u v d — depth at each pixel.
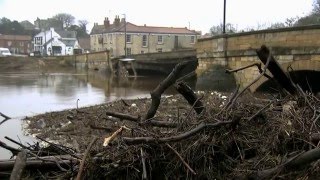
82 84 36.75
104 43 84.19
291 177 4.74
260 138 5.61
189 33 80.69
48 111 18.02
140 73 52.84
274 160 5.13
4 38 120.81
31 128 13.61
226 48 25.08
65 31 115.94
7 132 13.02
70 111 16.59
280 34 20.75
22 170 4.47
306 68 19.52
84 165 4.96
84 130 10.87
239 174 5.04
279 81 6.88
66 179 5.00
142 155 5.09
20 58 67.44
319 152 4.50
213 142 5.35
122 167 5.09
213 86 26.16
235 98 6.30
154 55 48.28
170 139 5.16
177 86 6.34
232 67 24.83
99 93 28.09
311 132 5.48
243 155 5.41
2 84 35.81
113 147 5.26
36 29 136.62
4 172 5.12
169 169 5.23
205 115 5.90
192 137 5.41
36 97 25.11
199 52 28.23
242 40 23.61
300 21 46.44
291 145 5.46
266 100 7.13
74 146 7.57
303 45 19.59
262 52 6.66
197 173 5.18
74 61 69.69
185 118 6.04
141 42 78.31
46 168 5.27
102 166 5.02
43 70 62.31
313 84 21.94
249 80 22.84
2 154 9.60
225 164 5.35
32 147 6.45
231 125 5.59
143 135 5.59
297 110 6.17
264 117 5.89
